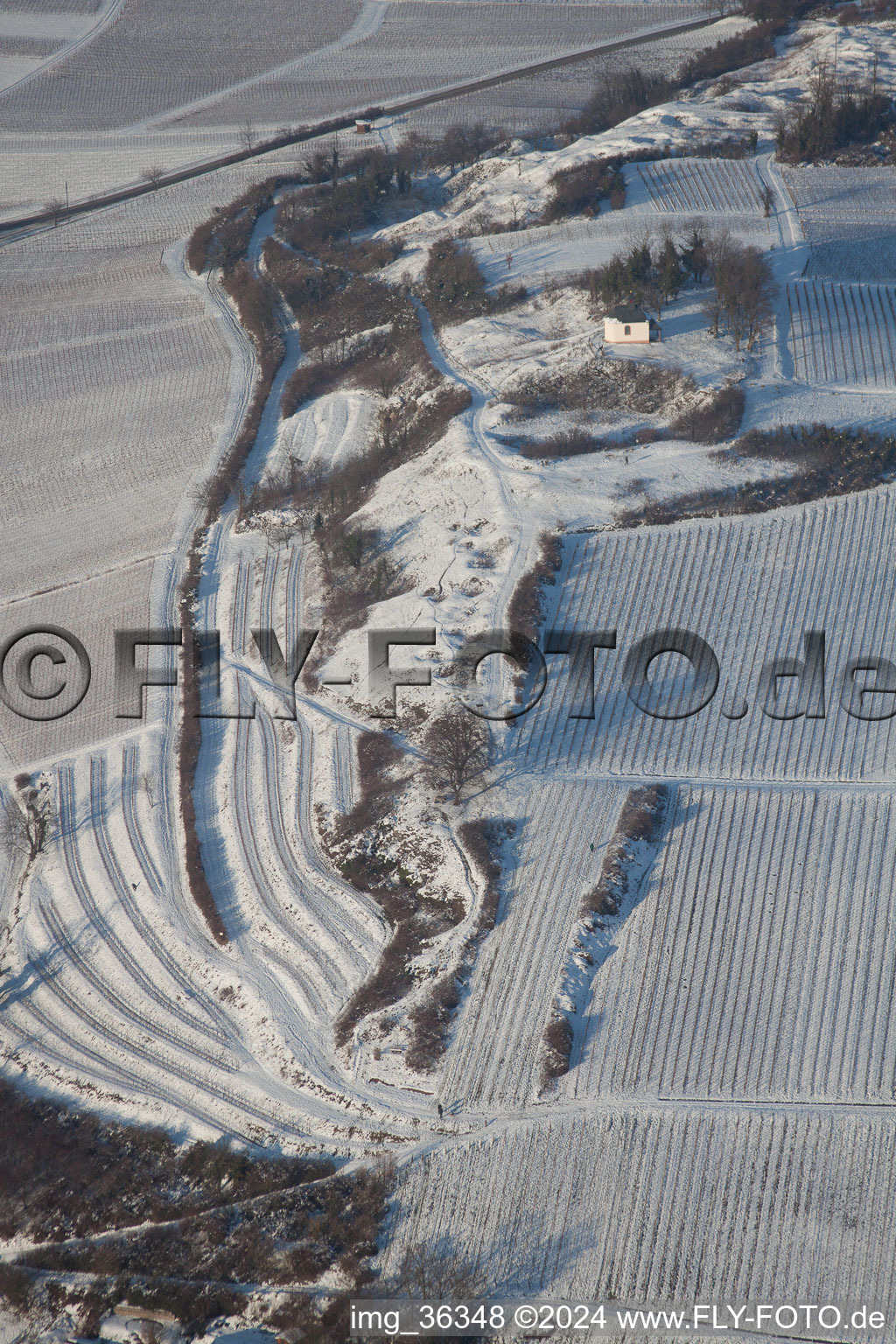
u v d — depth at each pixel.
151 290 133.00
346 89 180.25
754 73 153.12
